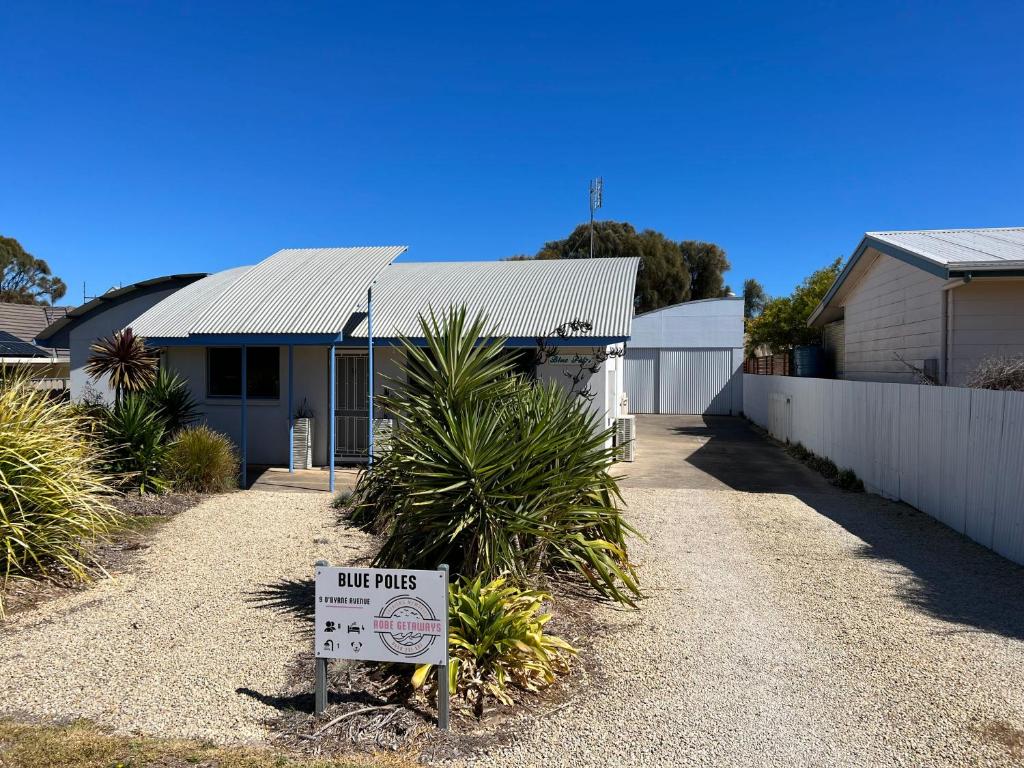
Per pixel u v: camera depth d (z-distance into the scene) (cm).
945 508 895
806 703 435
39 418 733
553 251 5162
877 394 1128
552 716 420
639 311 4784
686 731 403
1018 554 724
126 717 412
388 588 404
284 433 1448
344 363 1443
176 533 849
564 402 716
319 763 368
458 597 486
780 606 606
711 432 2197
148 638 530
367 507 873
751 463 1496
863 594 635
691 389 2953
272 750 380
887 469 1088
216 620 568
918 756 377
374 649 405
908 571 703
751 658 501
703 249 5322
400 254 1599
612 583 610
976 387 916
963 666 485
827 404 1404
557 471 599
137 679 461
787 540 824
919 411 974
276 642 523
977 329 1140
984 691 449
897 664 489
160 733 395
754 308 5991
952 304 1146
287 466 1430
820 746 387
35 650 506
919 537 834
